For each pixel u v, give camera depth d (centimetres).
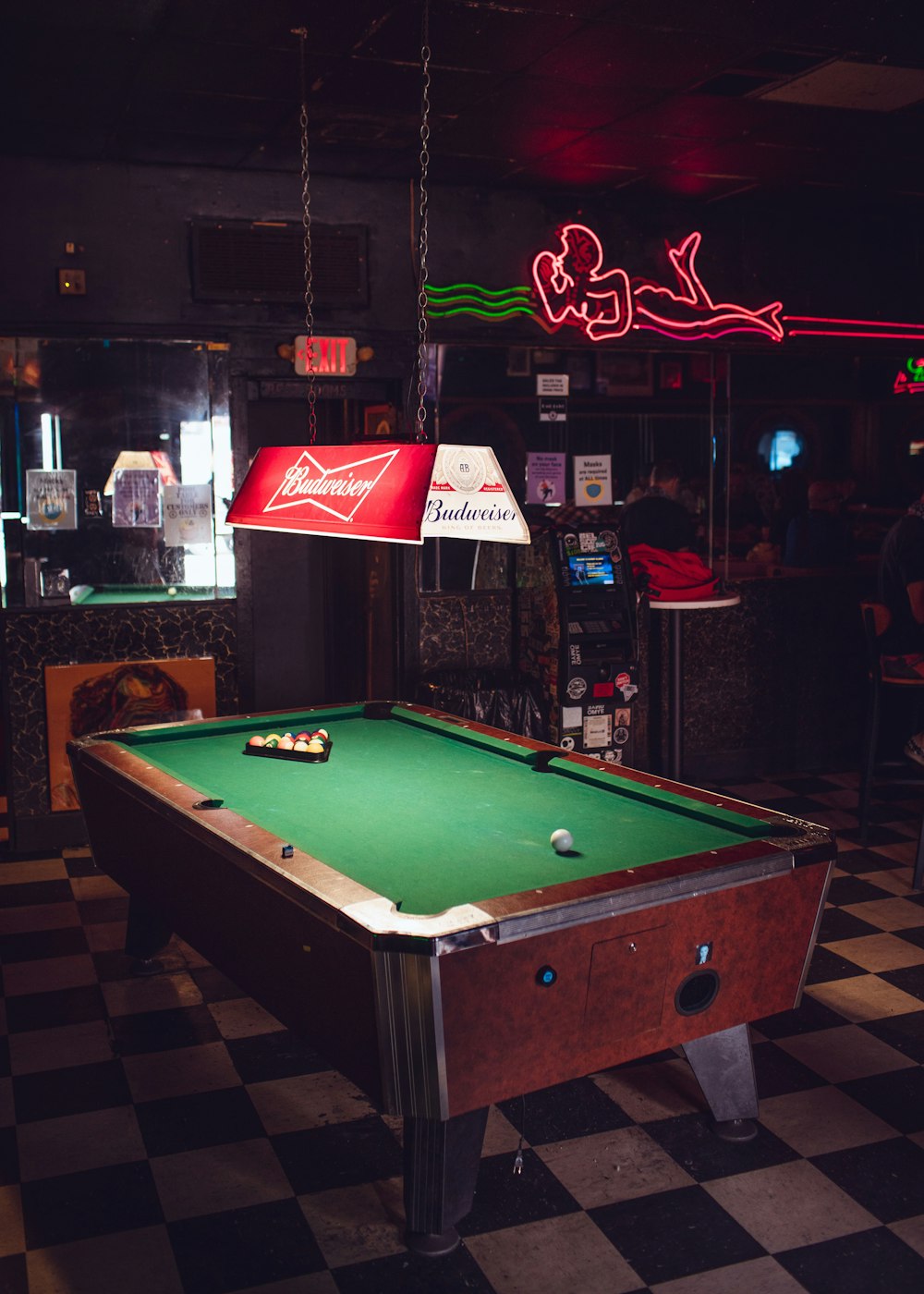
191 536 555
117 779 343
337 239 557
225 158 519
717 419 639
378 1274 246
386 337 573
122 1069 333
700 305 625
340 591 717
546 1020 239
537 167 540
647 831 293
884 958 411
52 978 395
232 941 290
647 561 581
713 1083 296
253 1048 346
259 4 350
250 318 550
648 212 609
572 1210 269
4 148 498
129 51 389
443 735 403
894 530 544
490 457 326
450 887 253
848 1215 266
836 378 661
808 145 508
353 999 235
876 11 365
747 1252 253
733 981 271
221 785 339
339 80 420
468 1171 252
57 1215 265
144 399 542
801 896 276
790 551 661
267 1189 276
